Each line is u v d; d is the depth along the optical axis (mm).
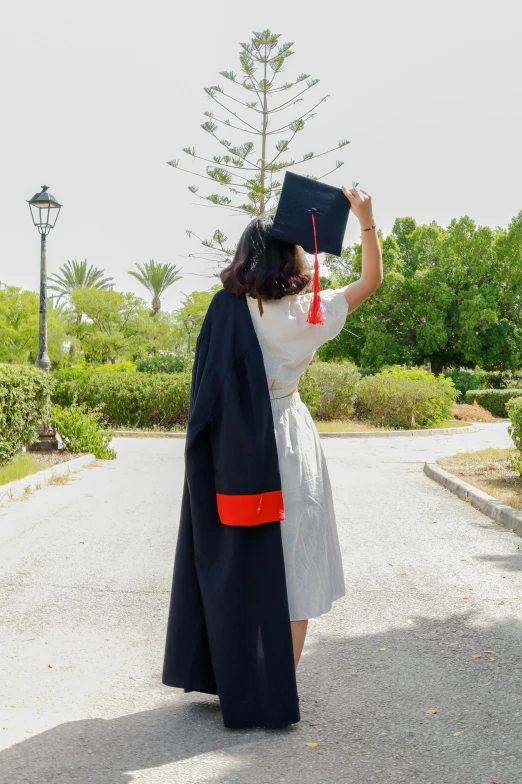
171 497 8945
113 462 12805
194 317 65000
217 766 2580
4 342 58531
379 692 3248
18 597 4766
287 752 2684
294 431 2969
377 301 43312
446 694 3225
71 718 3014
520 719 2965
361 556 5926
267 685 2803
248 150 22422
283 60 21844
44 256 14016
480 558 5863
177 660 2924
